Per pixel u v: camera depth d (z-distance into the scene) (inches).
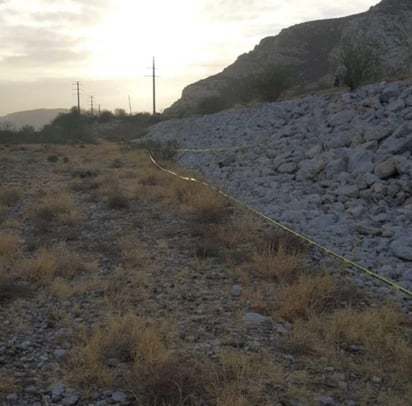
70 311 266.4
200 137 1194.6
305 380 200.1
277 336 240.7
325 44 5374.0
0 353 217.5
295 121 853.2
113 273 326.0
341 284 299.4
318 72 4938.5
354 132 633.0
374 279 311.4
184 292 296.4
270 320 258.1
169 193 577.0
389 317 248.5
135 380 193.0
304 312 262.5
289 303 265.7
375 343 229.3
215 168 765.9
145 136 1840.6
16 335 236.7
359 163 542.6
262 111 1078.4
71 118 2544.3
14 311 265.3
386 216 424.5
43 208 507.8
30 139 1823.3
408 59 1561.3
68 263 334.0
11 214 509.7
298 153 663.8
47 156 1172.5
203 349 223.5
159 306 274.7
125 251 369.1
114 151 1261.1
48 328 246.2
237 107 1551.4
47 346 226.4
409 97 657.0
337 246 373.4
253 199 536.4
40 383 194.1
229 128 1102.4
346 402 185.2
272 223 441.1
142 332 225.6
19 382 194.5
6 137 1780.3
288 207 486.9
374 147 568.1
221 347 226.8
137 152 1154.0
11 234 418.0
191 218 477.7
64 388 189.9
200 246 370.6
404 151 533.0
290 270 318.3
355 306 272.8
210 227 437.1
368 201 476.1
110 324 237.6
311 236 397.4
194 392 185.5
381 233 390.6
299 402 183.5
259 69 5349.4
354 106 750.5
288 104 1005.2
